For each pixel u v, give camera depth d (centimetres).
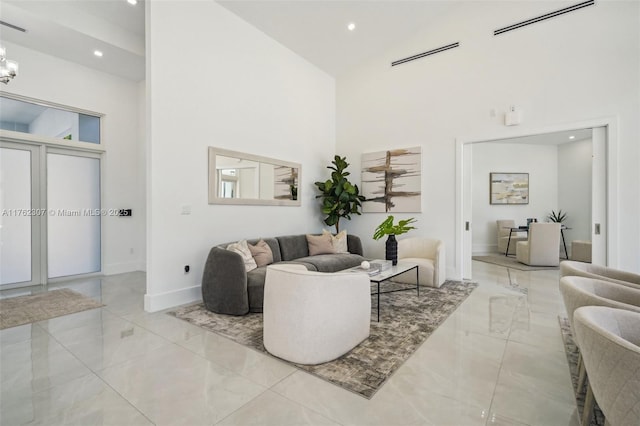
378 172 568
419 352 235
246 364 216
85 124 529
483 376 201
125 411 166
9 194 448
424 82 514
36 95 461
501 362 220
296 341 216
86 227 530
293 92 531
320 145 593
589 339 113
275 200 491
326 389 186
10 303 366
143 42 481
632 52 357
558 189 775
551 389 186
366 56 571
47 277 481
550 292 410
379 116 569
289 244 466
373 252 580
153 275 338
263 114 473
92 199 538
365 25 487
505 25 439
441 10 480
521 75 427
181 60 363
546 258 604
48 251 485
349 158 611
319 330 214
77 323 298
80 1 402
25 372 206
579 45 387
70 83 498
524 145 795
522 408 168
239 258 321
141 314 325
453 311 332
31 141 464
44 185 480
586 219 718
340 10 447
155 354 232
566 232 754
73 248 514
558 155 775
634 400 96
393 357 226
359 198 572
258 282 326
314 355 214
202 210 386
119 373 205
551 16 405
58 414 163
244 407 169
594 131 382
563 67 398
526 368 211
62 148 501
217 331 278
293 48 523
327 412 165
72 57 486
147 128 338
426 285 434
